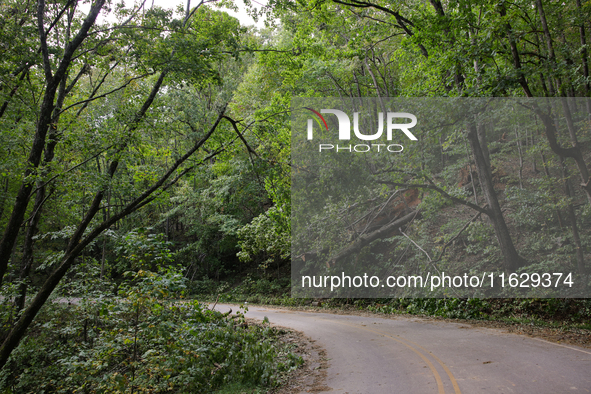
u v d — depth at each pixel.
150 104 13.66
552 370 6.75
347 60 25.50
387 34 23.77
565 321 12.55
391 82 30.80
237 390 7.70
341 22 22.09
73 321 12.16
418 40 16.78
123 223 37.47
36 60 11.51
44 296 10.02
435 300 17.06
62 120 12.65
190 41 11.92
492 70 14.30
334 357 9.42
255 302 28.95
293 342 11.84
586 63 13.45
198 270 38.06
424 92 18.59
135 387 7.84
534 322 12.55
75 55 12.38
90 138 11.91
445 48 15.63
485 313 15.00
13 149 12.59
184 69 11.88
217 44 13.54
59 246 30.48
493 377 6.55
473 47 13.53
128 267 32.09
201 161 13.84
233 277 37.03
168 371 7.89
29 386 11.31
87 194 14.27
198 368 8.35
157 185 11.84
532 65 14.35
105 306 8.36
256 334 13.02
